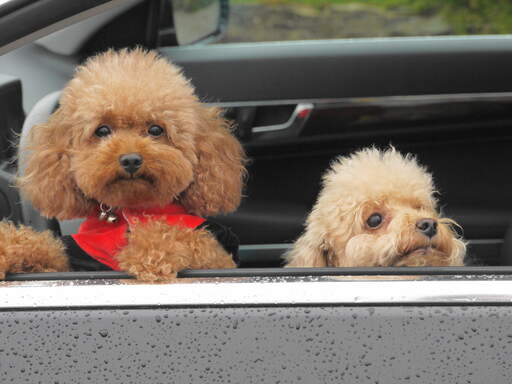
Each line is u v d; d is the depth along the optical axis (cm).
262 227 153
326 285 95
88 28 154
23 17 97
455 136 178
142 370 94
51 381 94
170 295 95
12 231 106
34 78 153
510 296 94
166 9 164
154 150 108
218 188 116
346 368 93
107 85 110
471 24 300
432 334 93
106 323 94
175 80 115
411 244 109
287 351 94
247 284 96
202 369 94
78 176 109
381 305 94
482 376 93
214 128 119
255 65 167
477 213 158
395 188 115
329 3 324
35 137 114
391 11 313
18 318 95
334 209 117
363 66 169
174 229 105
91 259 110
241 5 317
